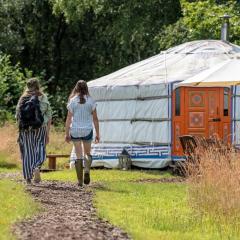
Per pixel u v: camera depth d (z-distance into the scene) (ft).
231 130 100.42
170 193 69.36
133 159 102.58
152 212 55.93
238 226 51.19
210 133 101.04
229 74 80.84
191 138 84.38
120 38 188.44
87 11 208.54
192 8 157.58
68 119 71.87
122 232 45.37
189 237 47.11
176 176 89.61
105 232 44.80
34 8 223.10
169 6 177.37
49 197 60.13
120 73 111.45
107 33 199.82
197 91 101.14
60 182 75.15
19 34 217.36
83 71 230.27
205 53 107.04
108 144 105.29
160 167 100.12
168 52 111.75
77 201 58.95
